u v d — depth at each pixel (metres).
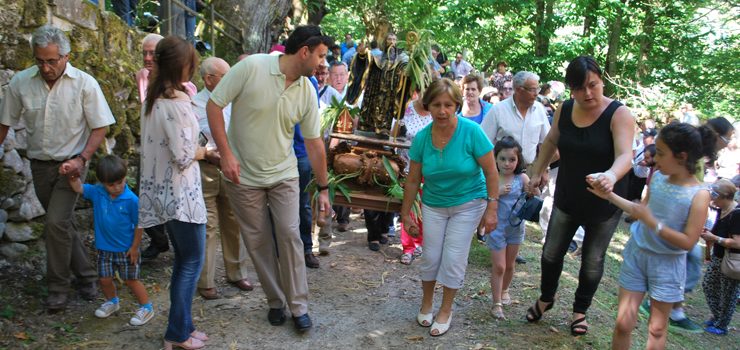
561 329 4.13
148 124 3.28
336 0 16.86
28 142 3.78
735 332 5.95
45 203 3.92
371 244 5.73
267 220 3.75
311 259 5.09
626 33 18.69
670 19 17.62
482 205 3.84
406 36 4.57
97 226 3.72
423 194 3.96
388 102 4.65
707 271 5.91
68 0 4.81
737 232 5.53
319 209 3.88
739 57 17.62
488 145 3.69
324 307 4.29
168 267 4.80
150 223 3.32
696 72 18.39
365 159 4.57
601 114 3.56
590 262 3.86
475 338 3.92
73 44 4.86
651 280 3.37
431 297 4.05
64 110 3.70
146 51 4.55
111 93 5.16
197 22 9.80
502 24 18.45
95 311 3.89
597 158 3.60
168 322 3.54
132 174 5.52
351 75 4.80
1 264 4.26
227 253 4.43
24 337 3.48
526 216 4.12
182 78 3.28
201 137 4.11
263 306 4.22
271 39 11.54
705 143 3.26
